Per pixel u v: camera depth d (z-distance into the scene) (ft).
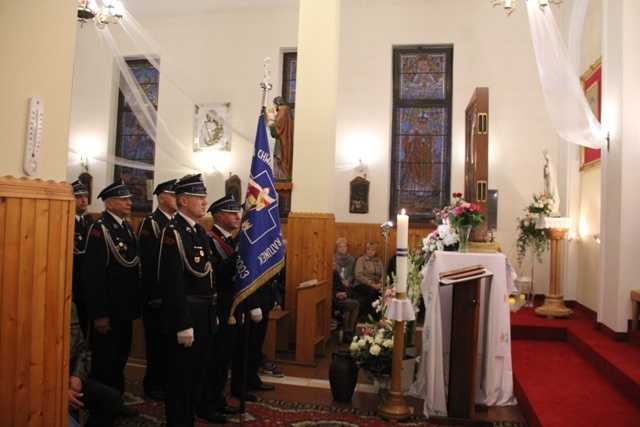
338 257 25.94
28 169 6.63
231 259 12.42
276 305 18.78
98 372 12.14
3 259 6.20
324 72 20.39
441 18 29.50
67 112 7.38
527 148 27.91
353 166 29.91
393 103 30.86
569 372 14.71
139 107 31.14
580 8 24.07
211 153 32.30
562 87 18.83
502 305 13.88
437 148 30.40
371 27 30.17
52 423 7.13
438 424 12.49
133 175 34.47
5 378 6.32
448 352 14.15
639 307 16.30
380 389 13.76
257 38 31.89
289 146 23.20
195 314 10.49
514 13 28.71
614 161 17.35
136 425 11.71
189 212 10.90
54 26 7.09
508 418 12.91
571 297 24.38
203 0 32.04
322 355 18.72
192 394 10.85
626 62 16.94
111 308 12.22
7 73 6.36
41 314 6.84
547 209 21.42
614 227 17.12
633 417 11.21
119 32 34.19
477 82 28.84
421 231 29.66
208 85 32.22
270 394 14.40
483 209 17.24
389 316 12.55
